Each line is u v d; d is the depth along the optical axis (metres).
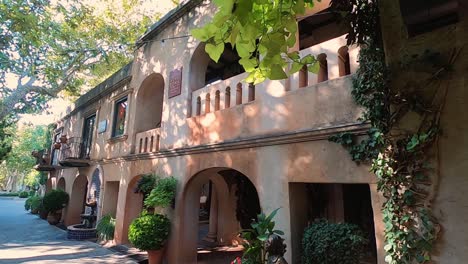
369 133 4.04
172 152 8.00
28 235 12.47
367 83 4.07
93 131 14.36
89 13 13.91
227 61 10.66
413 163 3.19
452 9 2.54
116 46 14.80
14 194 45.00
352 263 4.09
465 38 2.88
